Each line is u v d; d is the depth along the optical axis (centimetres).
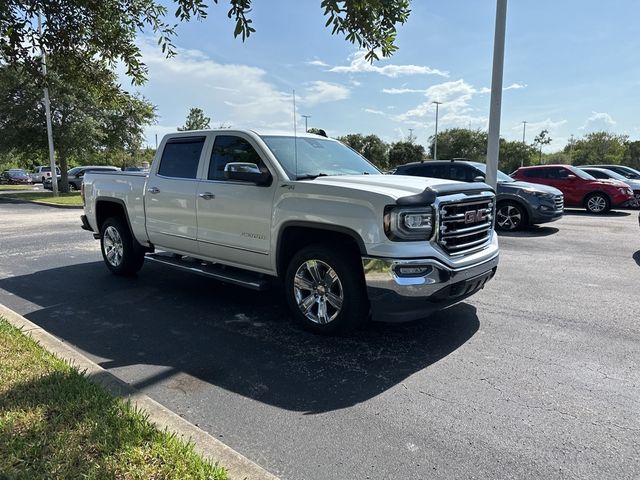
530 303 568
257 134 516
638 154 6700
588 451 280
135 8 411
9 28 374
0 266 791
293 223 458
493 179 1085
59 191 3017
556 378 374
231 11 315
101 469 240
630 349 430
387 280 400
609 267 761
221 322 511
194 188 558
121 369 396
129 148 3014
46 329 492
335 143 596
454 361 407
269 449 285
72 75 452
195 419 319
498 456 276
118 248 709
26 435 269
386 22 324
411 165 1312
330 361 410
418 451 282
